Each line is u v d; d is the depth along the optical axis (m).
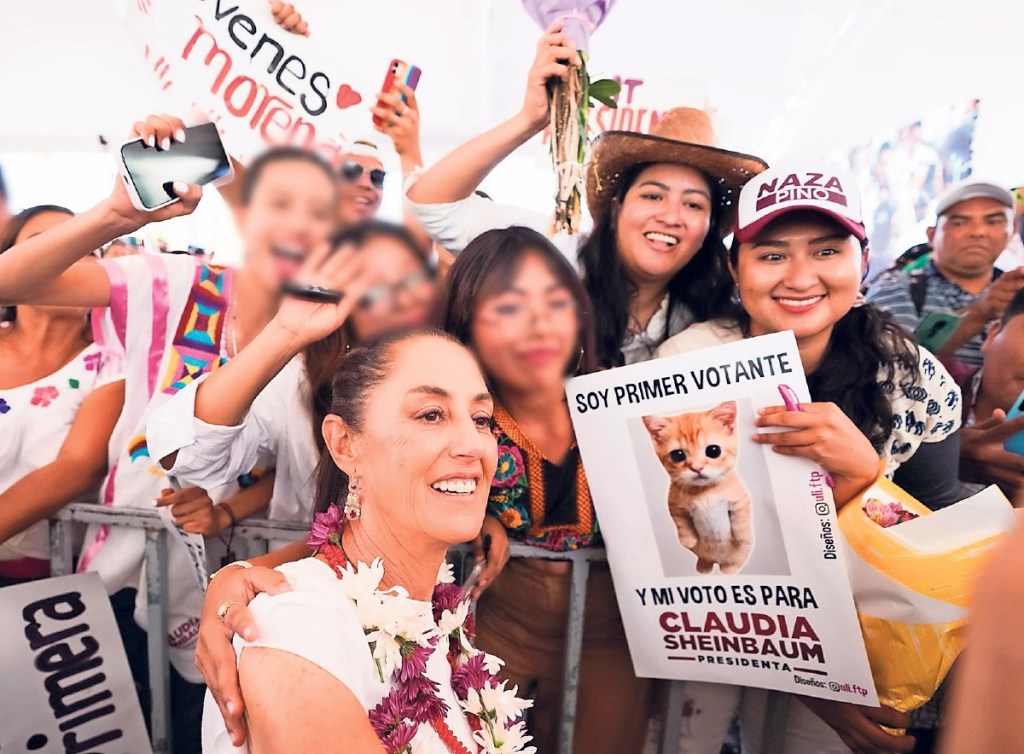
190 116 1.38
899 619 1.23
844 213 1.36
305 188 1.41
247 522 1.53
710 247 1.59
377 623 0.91
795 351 1.21
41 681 1.42
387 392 1.00
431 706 0.93
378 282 1.42
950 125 1.85
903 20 1.79
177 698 1.71
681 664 1.42
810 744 1.55
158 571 1.55
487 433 1.05
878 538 1.22
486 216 1.61
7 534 1.53
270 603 0.88
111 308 1.52
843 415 1.23
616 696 1.67
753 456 1.28
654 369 1.29
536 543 1.50
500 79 1.79
